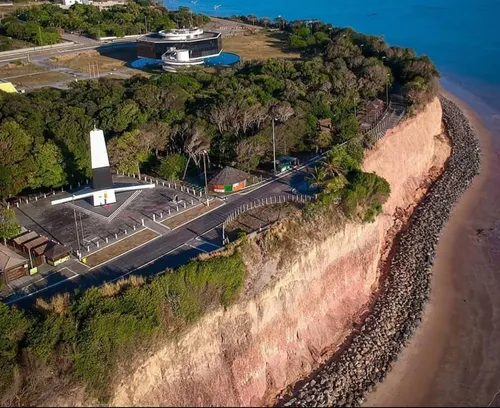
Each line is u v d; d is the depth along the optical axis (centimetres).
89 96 12188
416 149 11900
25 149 9012
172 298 6100
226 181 8788
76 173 9319
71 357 5428
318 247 7619
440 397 6688
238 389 6344
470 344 7512
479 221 10456
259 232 7281
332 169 8794
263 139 9850
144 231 7788
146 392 5691
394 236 9850
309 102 11956
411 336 7606
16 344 5525
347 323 7750
